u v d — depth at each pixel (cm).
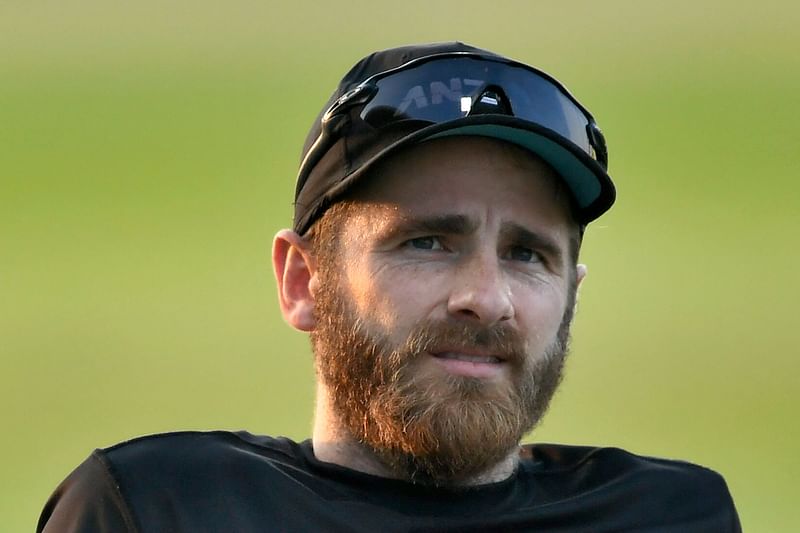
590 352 3641
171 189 5197
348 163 1003
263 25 6950
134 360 3588
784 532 2573
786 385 3444
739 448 3041
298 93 6197
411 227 980
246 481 998
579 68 6378
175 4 7212
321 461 1035
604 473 1119
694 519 1105
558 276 1035
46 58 6469
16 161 5397
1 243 4616
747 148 5503
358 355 989
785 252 4541
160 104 6053
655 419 3159
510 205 997
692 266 4412
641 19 6969
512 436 990
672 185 5156
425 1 7288
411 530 989
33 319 3941
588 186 1034
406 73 998
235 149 5584
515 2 7225
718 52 6512
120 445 1016
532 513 1040
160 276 4334
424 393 966
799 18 7006
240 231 4800
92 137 5662
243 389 3309
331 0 7288
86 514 973
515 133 991
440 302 972
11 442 3027
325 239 1025
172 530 959
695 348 3706
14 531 2555
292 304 1081
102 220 4862
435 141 990
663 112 5884
